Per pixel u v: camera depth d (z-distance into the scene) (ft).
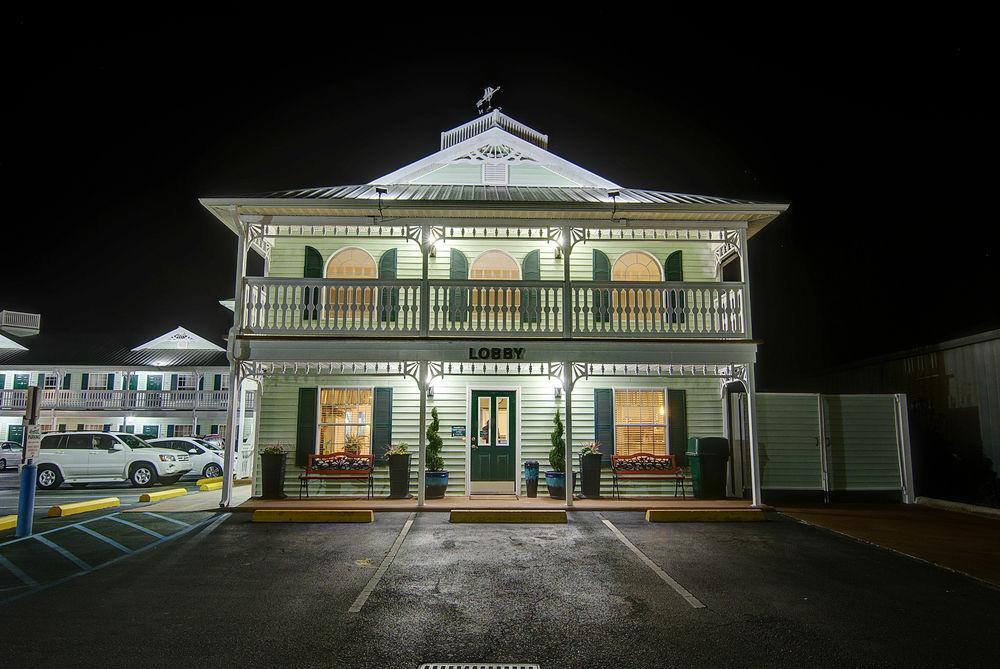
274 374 39.37
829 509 38.68
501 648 17.65
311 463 41.34
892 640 18.35
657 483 43.06
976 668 16.55
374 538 30.27
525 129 64.59
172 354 109.91
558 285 39.45
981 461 40.91
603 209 38.32
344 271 45.19
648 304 44.47
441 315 43.16
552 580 23.94
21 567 25.39
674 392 44.45
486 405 44.16
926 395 46.47
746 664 16.69
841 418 42.47
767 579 24.18
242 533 31.22
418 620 19.77
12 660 16.55
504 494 43.06
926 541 30.30
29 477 31.14
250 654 17.11
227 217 39.27
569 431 37.88
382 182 49.93
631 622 19.67
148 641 17.93
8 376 106.01
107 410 102.68
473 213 38.86
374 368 43.52
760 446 41.70
